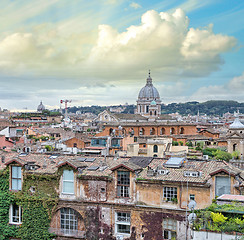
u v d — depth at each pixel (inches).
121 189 1877.5
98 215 1897.1
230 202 1486.2
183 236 1729.8
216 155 4539.9
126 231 1867.6
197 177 1772.9
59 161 2153.1
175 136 6176.2
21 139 5378.9
